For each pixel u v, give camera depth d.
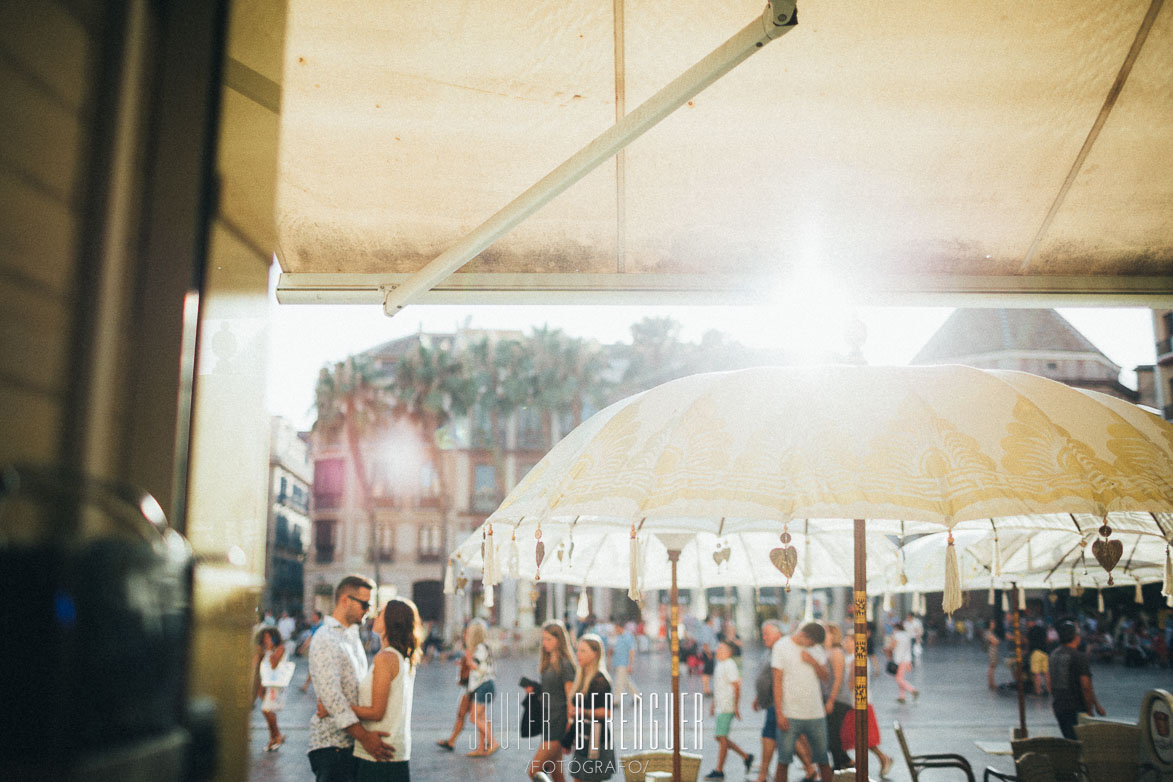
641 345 52.25
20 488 0.86
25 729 0.78
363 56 3.19
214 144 1.70
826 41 3.12
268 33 1.90
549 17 3.04
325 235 3.90
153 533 0.94
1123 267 4.02
